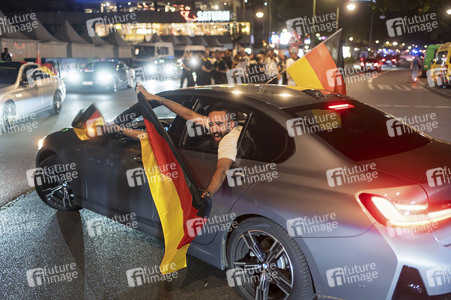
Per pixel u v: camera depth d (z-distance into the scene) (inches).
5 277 141.9
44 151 192.2
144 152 133.7
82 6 2372.0
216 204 125.6
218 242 129.3
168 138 120.2
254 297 123.6
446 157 119.3
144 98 124.8
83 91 791.1
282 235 111.3
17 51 919.7
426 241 97.0
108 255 156.8
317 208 105.7
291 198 109.9
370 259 99.5
